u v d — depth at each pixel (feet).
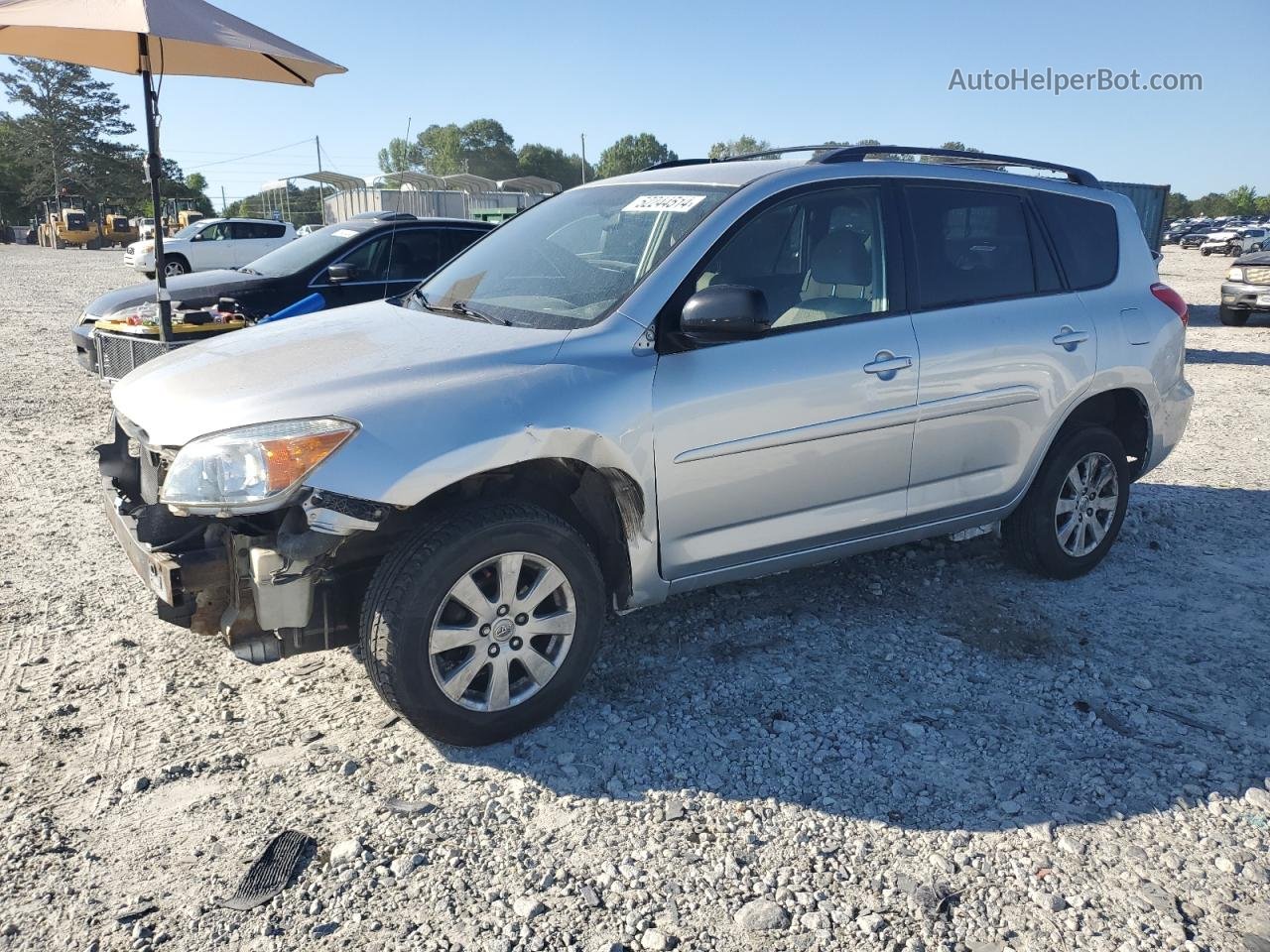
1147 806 9.63
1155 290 15.60
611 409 10.33
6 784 9.65
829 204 12.36
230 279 28.14
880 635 13.28
